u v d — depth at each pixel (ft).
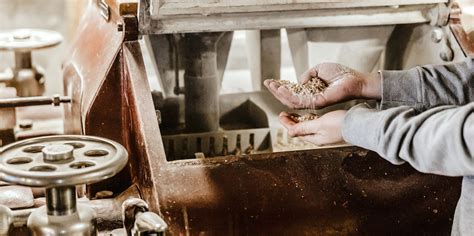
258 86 8.20
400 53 7.30
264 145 7.20
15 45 8.37
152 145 5.59
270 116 7.32
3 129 7.50
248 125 7.72
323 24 6.70
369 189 5.63
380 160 5.70
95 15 7.13
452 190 5.73
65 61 7.47
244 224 5.42
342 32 7.30
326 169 5.63
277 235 5.47
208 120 7.35
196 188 5.43
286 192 5.52
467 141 4.52
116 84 6.14
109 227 5.65
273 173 5.56
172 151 6.98
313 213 5.52
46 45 8.45
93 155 4.89
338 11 6.71
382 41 7.36
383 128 4.91
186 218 5.34
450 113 4.69
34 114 8.55
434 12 6.81
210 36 7.14
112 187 6.16
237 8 6.36
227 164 5.55
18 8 15.61
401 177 5.69
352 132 5.13
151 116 5.74
